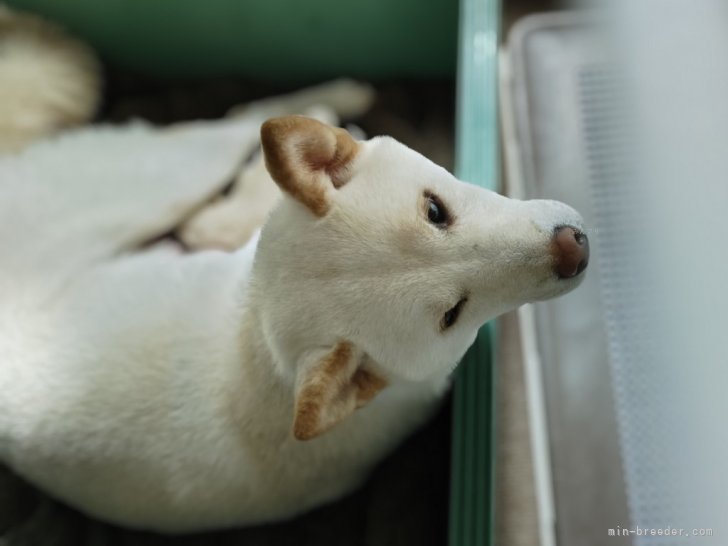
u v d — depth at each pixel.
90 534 0.79
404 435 0.76
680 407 0.65
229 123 0.91
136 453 0.70
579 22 0.86
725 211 0.62
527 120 0.86
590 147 0.80
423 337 0.61
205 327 0.70
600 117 0.79
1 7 0.96
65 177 0.82
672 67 0.68
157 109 1.00
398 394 0.69
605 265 0.76
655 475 0.69
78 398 0.70
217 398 0.69
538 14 0.95
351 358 0.60
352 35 0.96
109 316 0.73
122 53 1.01
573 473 0.76
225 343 0.69
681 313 0.65
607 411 0.75
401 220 0.61
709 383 0.62
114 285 0.76
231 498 0.72
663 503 0.68
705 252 0.63
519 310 0.86
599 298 0.76
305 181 0.60
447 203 0.62
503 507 0.83
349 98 0.96
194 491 0.70
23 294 0.75
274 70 1.01
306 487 0.74
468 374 0.71
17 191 0.80
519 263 0.61
